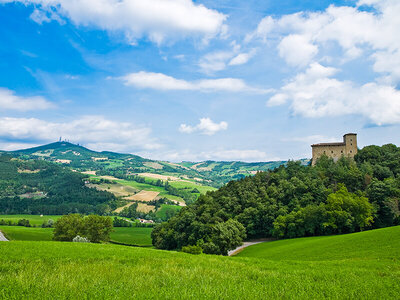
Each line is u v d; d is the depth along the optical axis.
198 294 11.91
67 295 11.20
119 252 27.89
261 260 29.31
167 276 15.73
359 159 123.62
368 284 16.06
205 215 94.44
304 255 49.25
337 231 86.88
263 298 12.09
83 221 95.19
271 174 125.25
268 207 97.00
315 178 109.81
